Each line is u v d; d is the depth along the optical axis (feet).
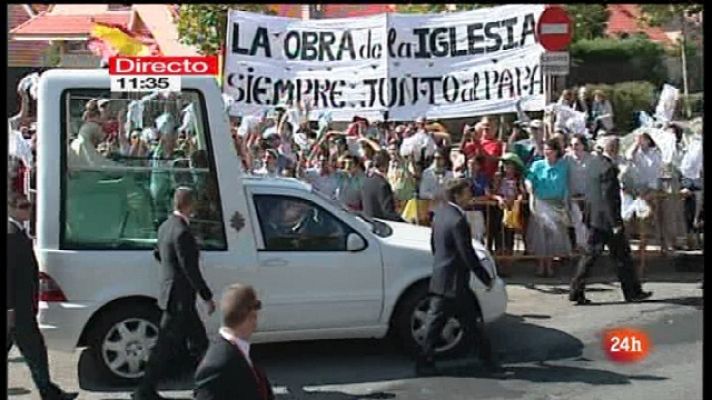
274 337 28.91
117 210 28.04
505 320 35.19
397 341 30.83
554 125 46.75
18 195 25.45
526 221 42.32
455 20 46.55
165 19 77.82
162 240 25.53
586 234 37.99
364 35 47.29
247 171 43.86
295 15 74.49
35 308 25.61
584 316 35.63
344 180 40.75
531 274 43.32
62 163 27.76
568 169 41.70
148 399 25.85
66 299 27.32
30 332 25.44
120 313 27.68
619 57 83.71
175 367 28.50
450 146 47.37
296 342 32.96
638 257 43.45
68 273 27.35
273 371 29.53
